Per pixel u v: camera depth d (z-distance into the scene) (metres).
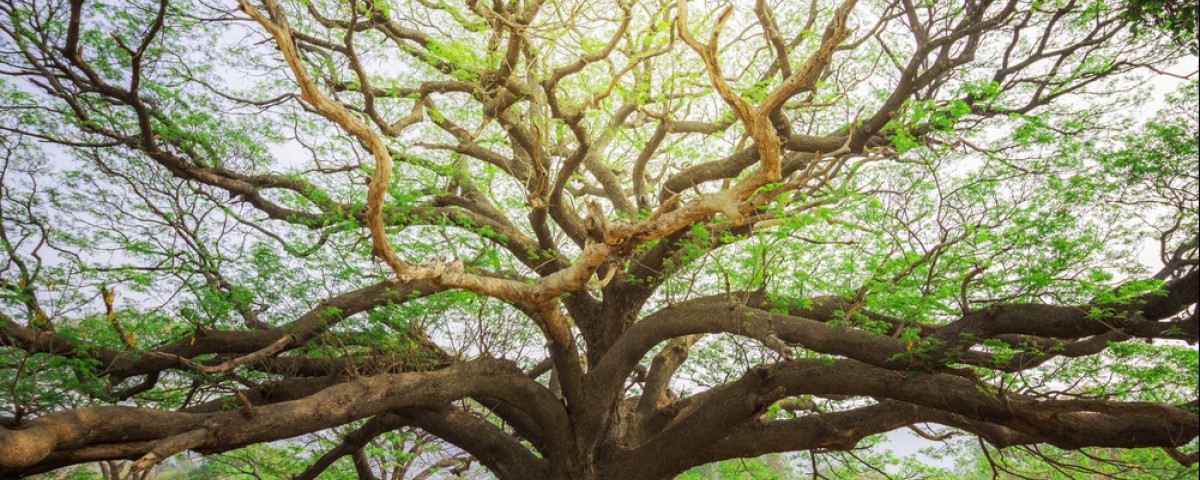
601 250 7.16
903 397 8.41
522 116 11.91
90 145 10.87
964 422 9.82
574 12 8.38
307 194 10.89
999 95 10.12
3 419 6.46
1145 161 7.75
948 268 7.81
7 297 7.47
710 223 8.91
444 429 10.23
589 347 12.00
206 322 9.48
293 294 9.56
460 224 10.78
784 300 8.82
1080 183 8.14
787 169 11.09
